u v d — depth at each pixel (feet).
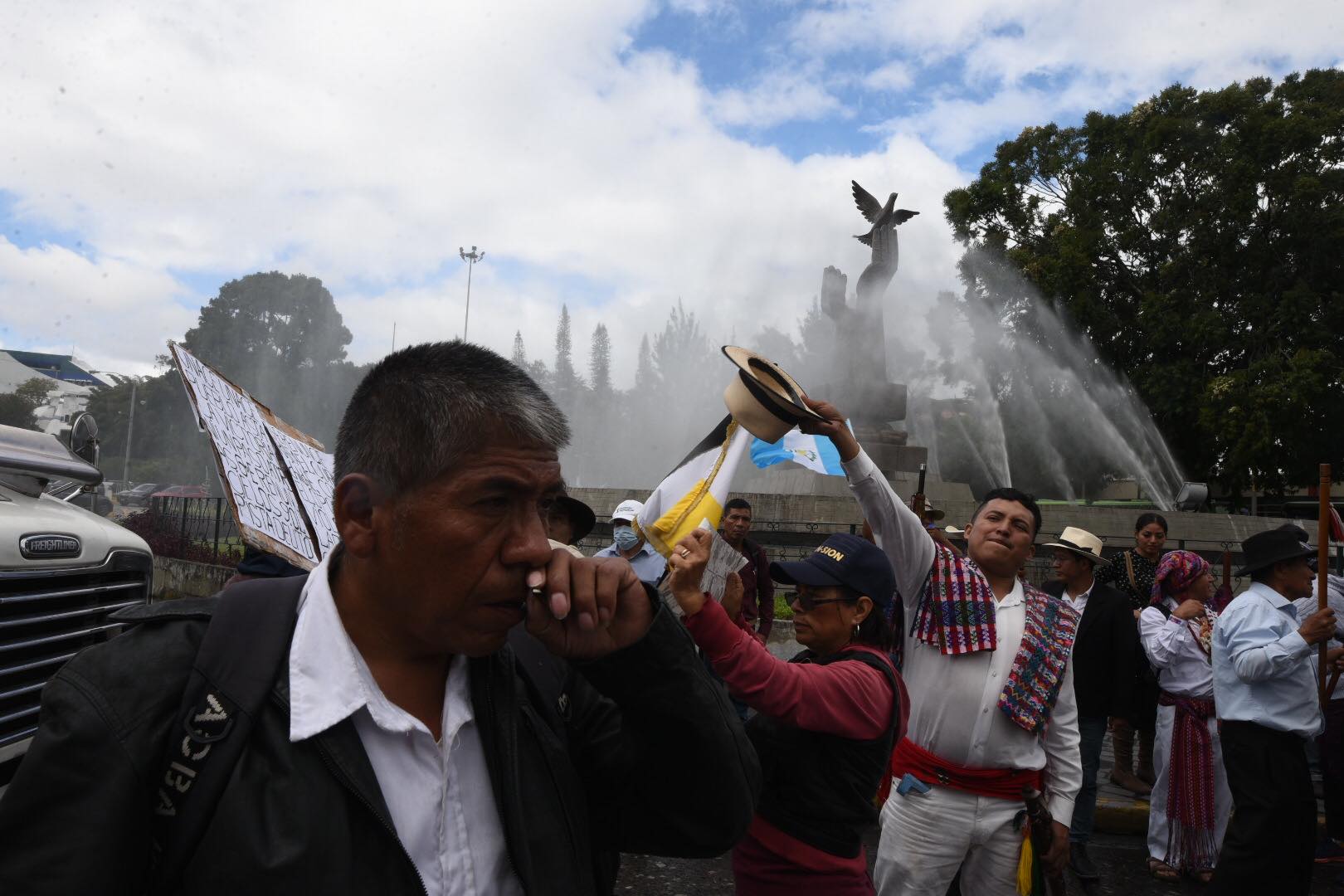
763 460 10.25
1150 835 18.15
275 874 3.41
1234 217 86.53
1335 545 35.19
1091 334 96.58
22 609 10.48
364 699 3.79
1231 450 86.38
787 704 7.22
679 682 4.18
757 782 4.68
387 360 4.04
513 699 4.28
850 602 8.65
